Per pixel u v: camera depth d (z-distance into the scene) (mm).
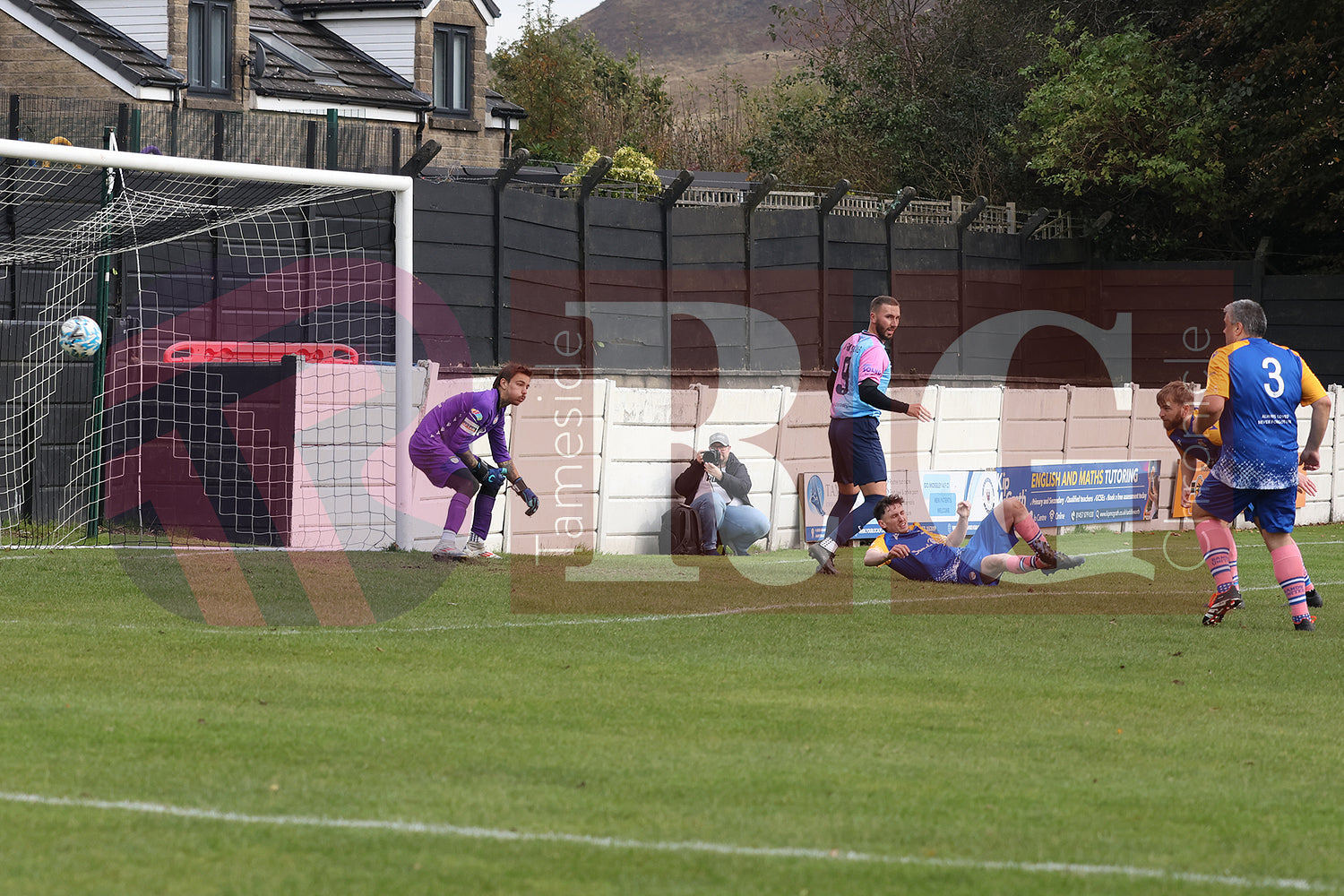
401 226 44969
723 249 85125
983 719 22578
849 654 28344
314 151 62656
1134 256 110562
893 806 17547
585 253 77750
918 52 131875
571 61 174000
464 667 26062
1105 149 107375
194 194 55406
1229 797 18359
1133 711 23453
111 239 52156
